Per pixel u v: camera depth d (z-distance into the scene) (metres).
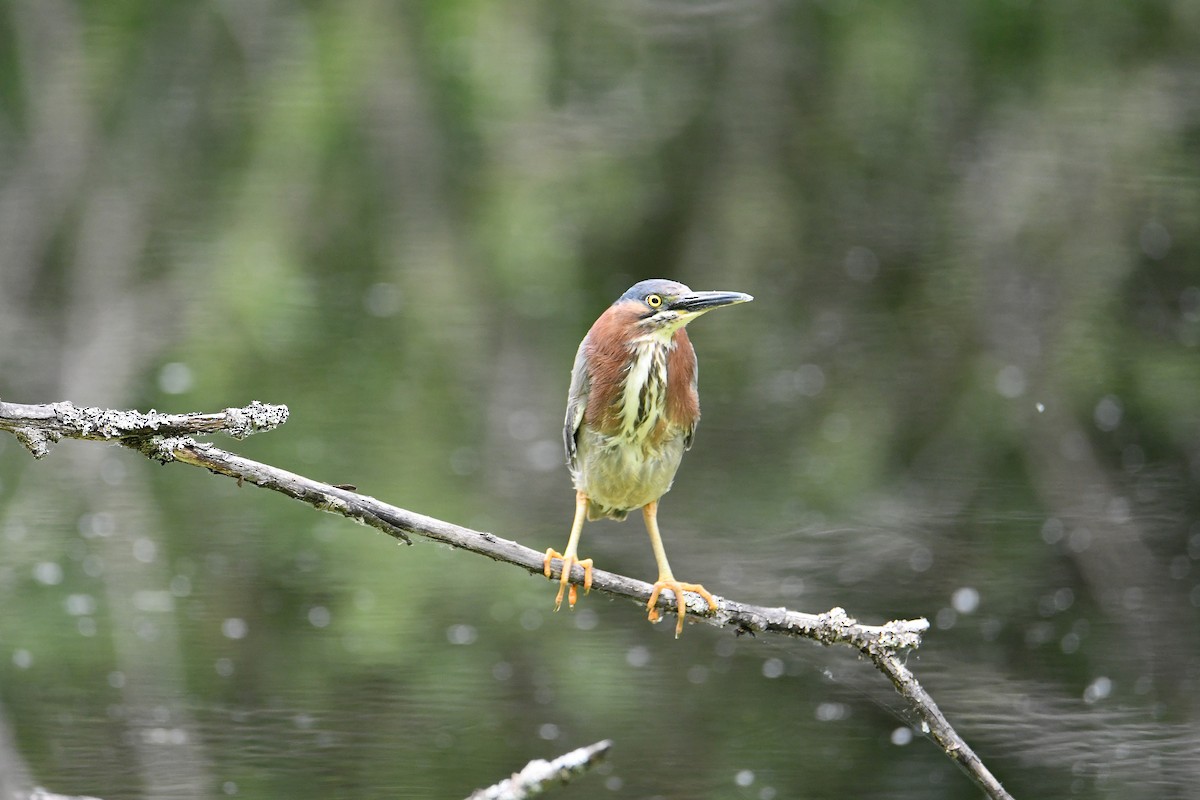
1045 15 14.88
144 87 15.29
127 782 7.78
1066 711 8.91
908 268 15.41
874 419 14.44
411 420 13.91
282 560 11.53
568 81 15.70
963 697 9.19
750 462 14.07
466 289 14.77
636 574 11.45
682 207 15.88
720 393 14.95
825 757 8.56
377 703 9.16
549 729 9.13
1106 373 13.95
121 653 9.91
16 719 8.64
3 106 15.28
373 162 14.88
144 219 14.95
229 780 7.79
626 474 6.56
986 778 5.27
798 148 15.82
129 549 11.59
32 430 4.85
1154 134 14.41
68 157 15.11
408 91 14.91
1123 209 14.38
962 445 14.02
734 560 11.68
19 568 11.13
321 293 14.61
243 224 14.30
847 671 9.70
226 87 15.16
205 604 10.80
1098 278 14.21
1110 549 12.00
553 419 14.27
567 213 15.21
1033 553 11.79
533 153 15.09
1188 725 8.64
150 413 4.94
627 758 8.66
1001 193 14.73
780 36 15.82
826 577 11.27
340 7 14.82
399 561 11.48
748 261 15.48
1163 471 13.48
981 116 15.28
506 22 14.90
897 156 15.58
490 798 4.40
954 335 14.69
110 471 12.77
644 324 6.47
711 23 15.96
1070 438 13.70
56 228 14.98
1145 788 7.81
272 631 10.42
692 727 9.02
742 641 10.29
